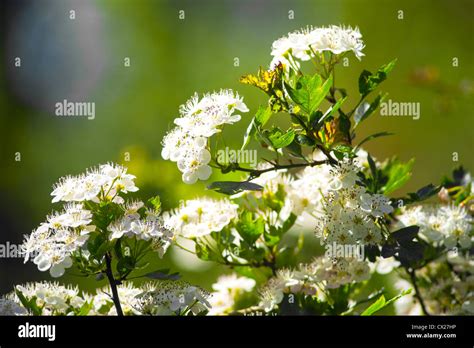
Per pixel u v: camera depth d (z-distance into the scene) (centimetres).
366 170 156
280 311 150
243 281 156
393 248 147
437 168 282
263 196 153
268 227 154
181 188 185
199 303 148
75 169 324
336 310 151
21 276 238
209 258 153
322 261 152
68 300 150
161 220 148
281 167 148
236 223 152
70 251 145
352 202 148
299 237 162
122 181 148
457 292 156
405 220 154
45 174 319
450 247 153
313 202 152
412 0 320
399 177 153
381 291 153
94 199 147
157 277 147
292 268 155
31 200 312
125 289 150
